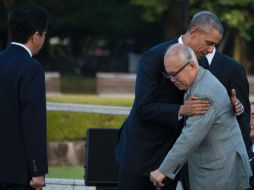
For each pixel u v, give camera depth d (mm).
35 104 11078
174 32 55812
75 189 15844
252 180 12367
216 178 11172
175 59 11078
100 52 78125
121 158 12406
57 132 25672
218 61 12820
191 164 11398
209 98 10992
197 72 11148
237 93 12781
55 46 69562
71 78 59188
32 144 11039
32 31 11414
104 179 15156
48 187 15867
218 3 45750
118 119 25734
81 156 25750
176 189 12250
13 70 11219
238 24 47000
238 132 11336
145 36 70438
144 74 11930
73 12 63188
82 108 17969
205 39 11500
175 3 49781
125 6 64625
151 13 52188
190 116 11117
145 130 12133
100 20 64562
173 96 11977
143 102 11836
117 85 47969
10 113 11195
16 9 11500
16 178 11203
